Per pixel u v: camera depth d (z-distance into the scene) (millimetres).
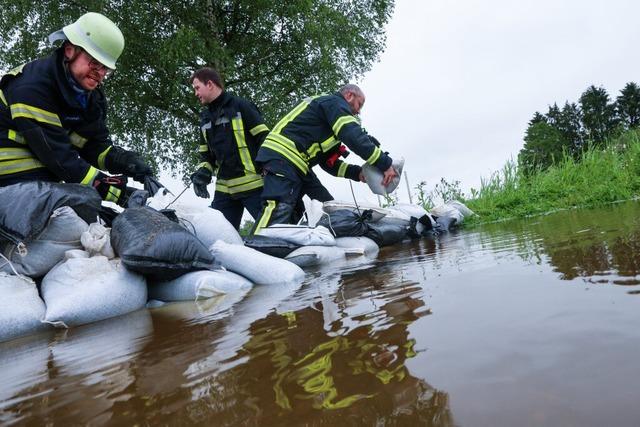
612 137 7570
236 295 2312
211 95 4477
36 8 11672
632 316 830
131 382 967
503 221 5590
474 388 634
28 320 2016
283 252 3438
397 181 4418
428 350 830
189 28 11109
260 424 634
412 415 584
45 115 2773
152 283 2613
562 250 1807
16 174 2830
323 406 658
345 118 4266
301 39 12648
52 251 2441
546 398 572
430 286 1508
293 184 4336
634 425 485
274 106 13148
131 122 13055
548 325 854
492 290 1256
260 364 927
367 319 1172
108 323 2029
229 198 4832
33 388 1054
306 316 1364
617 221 2686
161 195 3520
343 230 4078
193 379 907
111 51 2916
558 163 7613
